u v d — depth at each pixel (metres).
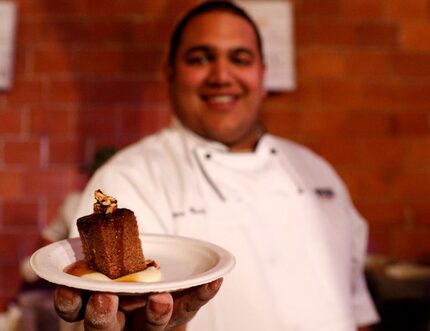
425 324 1.64
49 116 1.90
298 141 1.96
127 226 0.60
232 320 0.95
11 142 1.89
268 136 1.30
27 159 1.90
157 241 0.71
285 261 1.07
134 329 0.59
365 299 1.28
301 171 1.25
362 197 1.98
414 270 1.66
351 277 1.25
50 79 1.90
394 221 1.99
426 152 2.00
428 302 1.65
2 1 1.87
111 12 1.91
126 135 1.92
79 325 0.80
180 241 0.70
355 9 1.98
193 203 1.02
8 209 1.89
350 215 1.28
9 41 1.86
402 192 2.00
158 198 1.00
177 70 1.17
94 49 1.91
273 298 1.01
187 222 1.00
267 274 1.03
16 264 1.89
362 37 1.99
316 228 1.14
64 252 0.64
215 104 1.14
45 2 1.90
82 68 1.91
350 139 1.98
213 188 1.08
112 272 0.58
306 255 1.09
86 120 1.91
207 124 1.15
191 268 0.63
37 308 1.52
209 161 1.12
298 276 1.06
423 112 2.01
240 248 1.02
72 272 0.58
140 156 1.08
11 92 1.89
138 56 1.92
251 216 1.07
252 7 1.92
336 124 1.97
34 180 1.90
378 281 1.65
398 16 2.00
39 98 1.90
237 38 1.14
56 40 1.90
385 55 2.00
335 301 1.08
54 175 1.90
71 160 1.91
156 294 0.53
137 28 1.92
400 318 1.68
